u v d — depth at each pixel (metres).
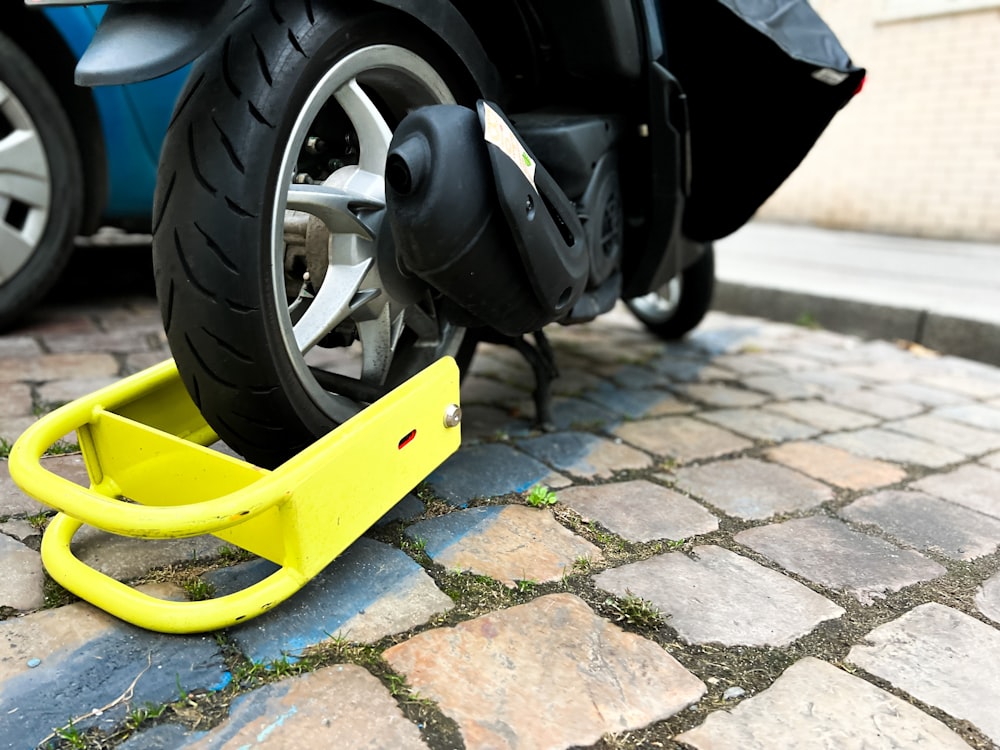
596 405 2.33
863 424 2.34
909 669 1.15
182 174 1.14
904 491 1.83
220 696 0.98
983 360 3.33
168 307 1.18
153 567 1.25
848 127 6.79
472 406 2.23
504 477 1.72
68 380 2.12
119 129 2.68
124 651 1.05
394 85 1.44
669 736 0.98
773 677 1.11
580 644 1.14
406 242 1.24
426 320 1.67
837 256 5.32
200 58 1.18
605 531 1.51
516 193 1.27
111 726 0.93
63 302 3.11
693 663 1.13
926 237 6.42
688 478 1.82
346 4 1.24
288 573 1.11
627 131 1.86
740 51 1.95
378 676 1.04
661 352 3.12
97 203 2.78
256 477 1.10
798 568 1.43
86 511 1.02
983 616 1.32
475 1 1.61
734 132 2.19
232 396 1.22
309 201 1.26
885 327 3.64
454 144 1.20
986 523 1.68
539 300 1.45
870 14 6.43
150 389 1.40
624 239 2.05
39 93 2.35
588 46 1.64
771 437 2.15
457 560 1.35
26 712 0.94
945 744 1.00
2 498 1.45
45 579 1.21
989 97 5.89
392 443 1.27
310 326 1.32
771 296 4.04
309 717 0.96
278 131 1.16
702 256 2.94
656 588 1.32
